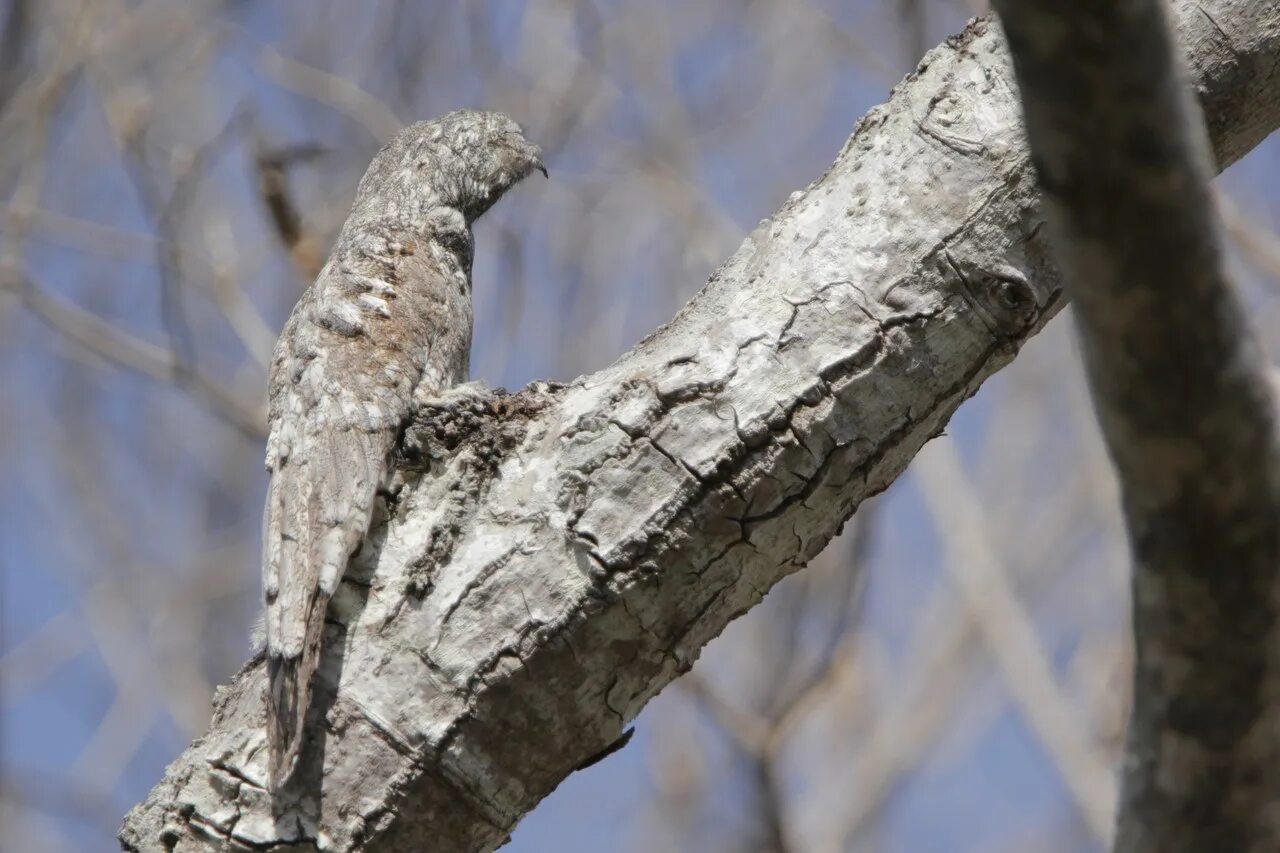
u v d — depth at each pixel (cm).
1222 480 344
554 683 578
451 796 576
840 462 582
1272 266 1269
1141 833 402
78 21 1416
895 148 611
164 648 1664
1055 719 1379
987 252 589
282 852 568
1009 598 1454
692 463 574
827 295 589
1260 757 381
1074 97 312
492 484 602
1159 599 369
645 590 576
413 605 588
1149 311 329
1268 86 607
